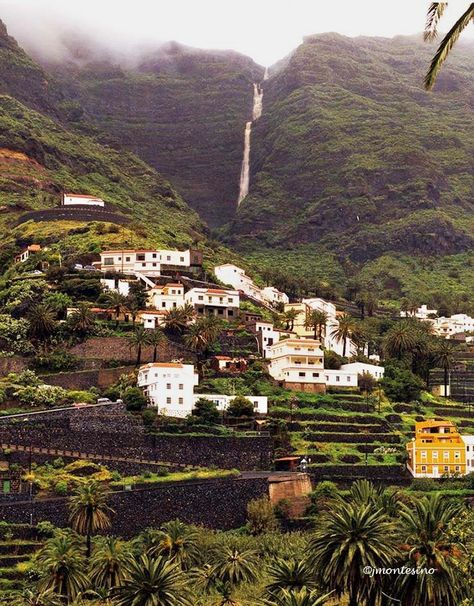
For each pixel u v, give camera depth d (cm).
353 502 19988
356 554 16362
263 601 16612
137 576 18188
